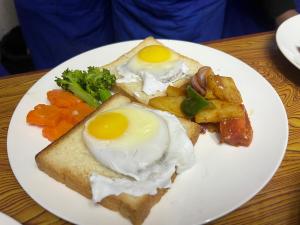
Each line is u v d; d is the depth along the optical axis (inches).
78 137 9.4
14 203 8.6
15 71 22.0
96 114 9.6
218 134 9.9
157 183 8.1
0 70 22.1
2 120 10.8
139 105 9.8
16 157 9.2
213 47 13.5
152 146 8.4
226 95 10.1
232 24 21.0
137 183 8.1
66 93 10.9
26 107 10.6
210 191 8.4
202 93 10.4
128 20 17.4
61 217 7.9
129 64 11.4
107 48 12.9
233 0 20.4
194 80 10.6
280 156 9.0
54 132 9.8
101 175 8.3
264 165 8.9
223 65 12.1
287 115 10.9
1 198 8.7
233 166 9.0
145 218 7.9
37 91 11.2
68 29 18.7
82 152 9.0
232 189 8.4
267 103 10.6
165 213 8.0
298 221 8.2
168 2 16.0
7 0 22.6
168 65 11.2
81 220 7.8
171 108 10.1
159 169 8.3
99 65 12.3
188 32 17.0
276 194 8.7
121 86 11.2
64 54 20.0
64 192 8.5
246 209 8.4
